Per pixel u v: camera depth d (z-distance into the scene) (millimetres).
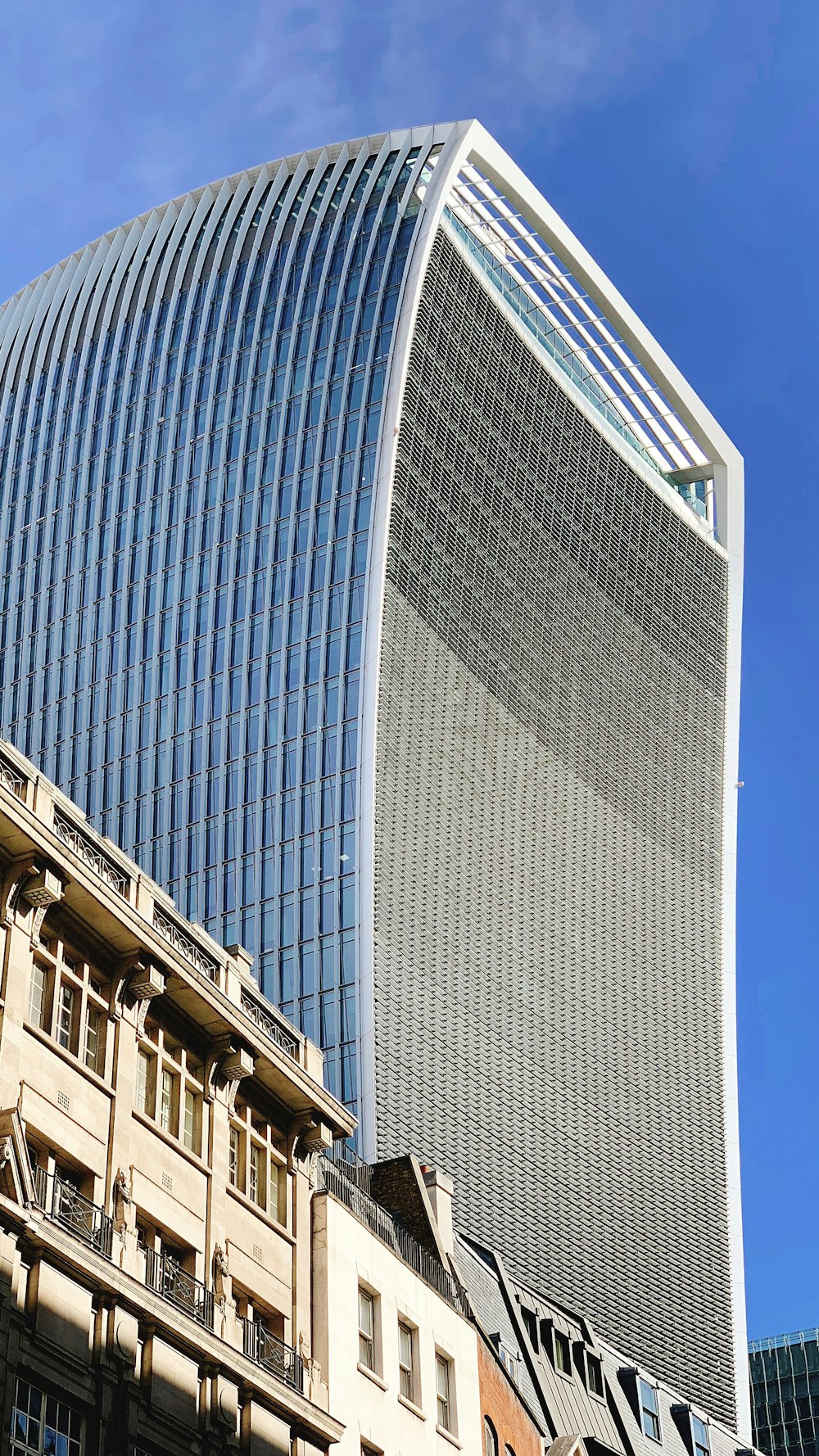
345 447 168375
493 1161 150500
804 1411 192375
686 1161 180375
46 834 41438
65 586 186250
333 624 161375
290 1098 50781
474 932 160750
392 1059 142500
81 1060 41719
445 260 177750
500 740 173125
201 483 179250
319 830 153125
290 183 190750
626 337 193375
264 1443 43438
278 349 179625
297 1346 47500
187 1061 46750
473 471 177250
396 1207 62219
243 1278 46125
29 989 40406
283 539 169000
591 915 179875
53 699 180375
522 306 194125
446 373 175125
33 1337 36344
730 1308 177000
